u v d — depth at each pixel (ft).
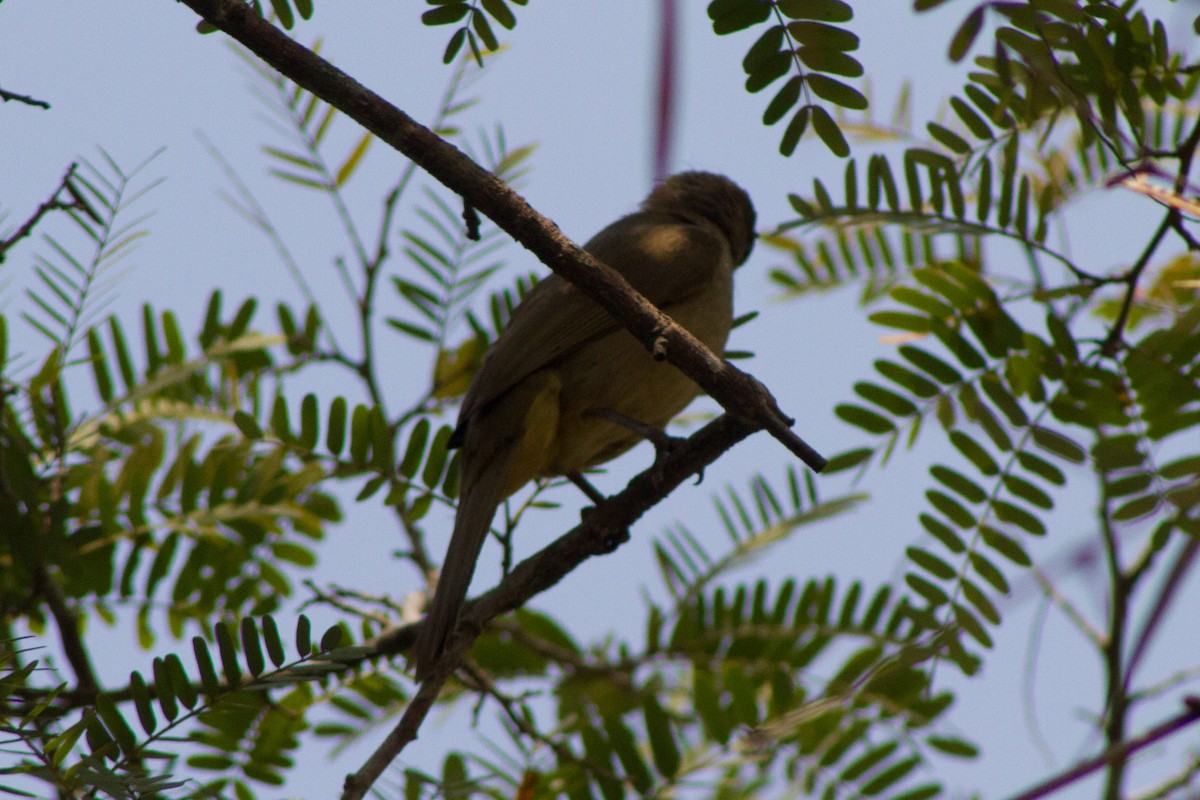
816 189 21.61
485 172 19.44
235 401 27.35
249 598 27.40
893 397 20.44
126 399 27.50
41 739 17.72
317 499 28.30
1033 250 21.56
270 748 23.27
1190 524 16.97
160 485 26.30
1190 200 17.97
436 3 18.22
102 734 16.94
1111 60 17.44
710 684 24.58
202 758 23.15
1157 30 17.65
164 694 17.25
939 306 20.98
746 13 16.17
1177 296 24.67
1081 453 19.13
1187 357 19.15
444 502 28.27
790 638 27.12
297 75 18.83
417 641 24.89
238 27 18.66
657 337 20.04
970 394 19.95
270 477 26.14
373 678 26.13
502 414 31.99
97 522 26.14
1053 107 20.11
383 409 28.14
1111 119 17.76
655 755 24.02
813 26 16.17
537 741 24.75
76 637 24.77
